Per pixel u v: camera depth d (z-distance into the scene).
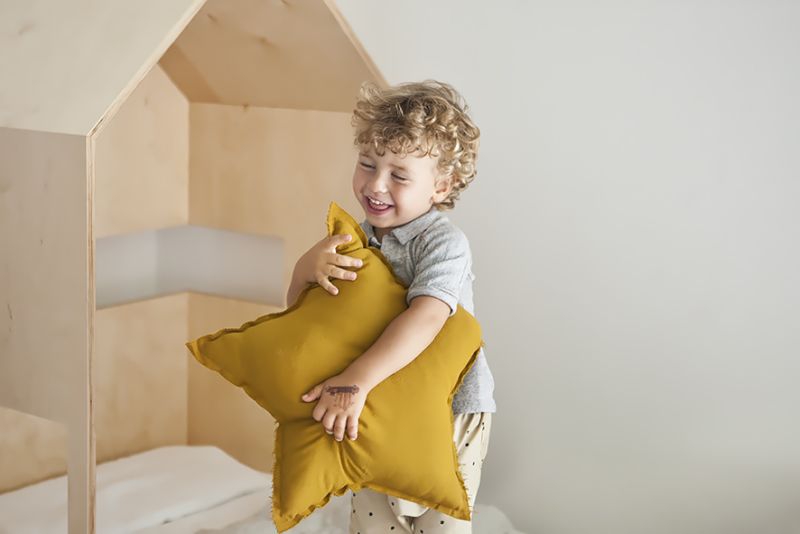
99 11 1.97
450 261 1.71
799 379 2.23
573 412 2.53
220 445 3.06
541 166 2.50
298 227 2.75
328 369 1.62
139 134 2.85
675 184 2.33
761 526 2.31
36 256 1.94
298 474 1.61
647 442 2.44
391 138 1.67
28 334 1.99
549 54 2.45
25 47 1.97
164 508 2.53
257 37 2.42
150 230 3.08
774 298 2.24
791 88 2.16
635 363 2.43
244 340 1.67
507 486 2.65
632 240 2.40
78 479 1.96
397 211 1.73
